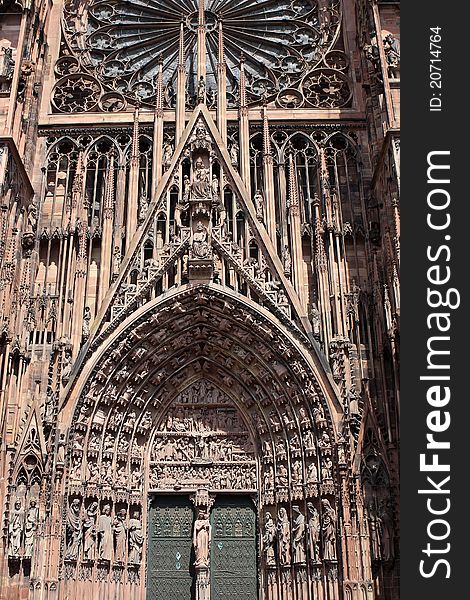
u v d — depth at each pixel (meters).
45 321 31.25
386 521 28.05
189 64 39.06
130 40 39.81
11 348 28.98
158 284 32.06
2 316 28.80
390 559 27.61
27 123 33.84
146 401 32.50
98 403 30.77
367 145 35.09
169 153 34.97
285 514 30.31
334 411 29.89
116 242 33.06
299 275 32.31
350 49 37.56
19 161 31.62
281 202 33.94
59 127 35.50
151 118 35.78
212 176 33.88
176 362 33.09
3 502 27.23
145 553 30.88
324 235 33.22
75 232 33.12
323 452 29.62
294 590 29.06
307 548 29.08
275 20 39.91
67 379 30.17
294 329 31.09
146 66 38.72
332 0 39.81
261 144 35.41
